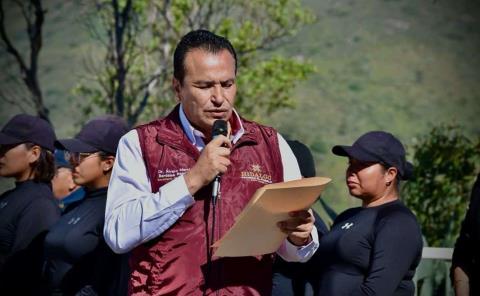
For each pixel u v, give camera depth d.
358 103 53.94
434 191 10.29
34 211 6.68
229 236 4.19
